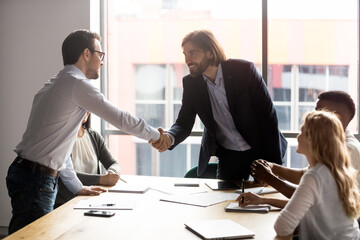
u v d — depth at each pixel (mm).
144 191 2490
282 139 3016
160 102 4137
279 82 3975
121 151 4250
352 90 3934
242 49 3959
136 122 2492
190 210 2086
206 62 2705
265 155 2863
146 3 4102
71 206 2172
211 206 2160
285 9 3906
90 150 3336
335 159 1811
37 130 2291
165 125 4137
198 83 2805
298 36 3926
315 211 1777
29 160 2270
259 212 2035
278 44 3941
